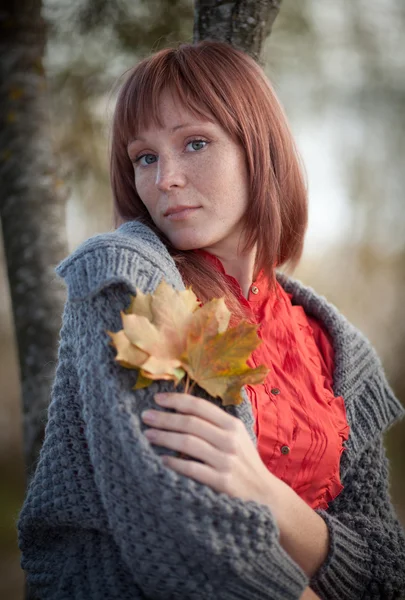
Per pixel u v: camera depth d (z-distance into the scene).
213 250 1.33
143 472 0.95
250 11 1.58
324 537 1.16
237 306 1.25
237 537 0.96
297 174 1.39
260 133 1.25
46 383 1.72
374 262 4.95
